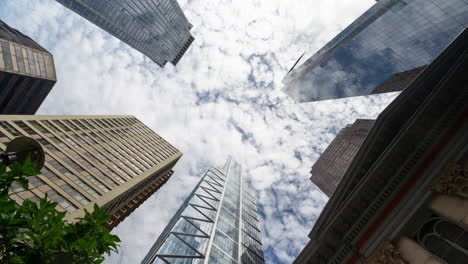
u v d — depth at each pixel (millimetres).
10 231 5602
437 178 12359
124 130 72000
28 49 55594
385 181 14180
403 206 12930
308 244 15727
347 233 14508
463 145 12336
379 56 47719
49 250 5777
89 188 40844
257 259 78625
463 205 10938
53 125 48438
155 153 73125
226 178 141000
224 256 60156
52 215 6406
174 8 122688
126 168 54844
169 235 58500
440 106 13445
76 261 6027
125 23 102250
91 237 6629
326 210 15812
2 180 6105
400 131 13867
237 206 110938
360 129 95625
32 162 6816
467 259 10500
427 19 34750
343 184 15664
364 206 14500
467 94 12961
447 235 11453
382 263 12234
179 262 50031
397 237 12719
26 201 6238
